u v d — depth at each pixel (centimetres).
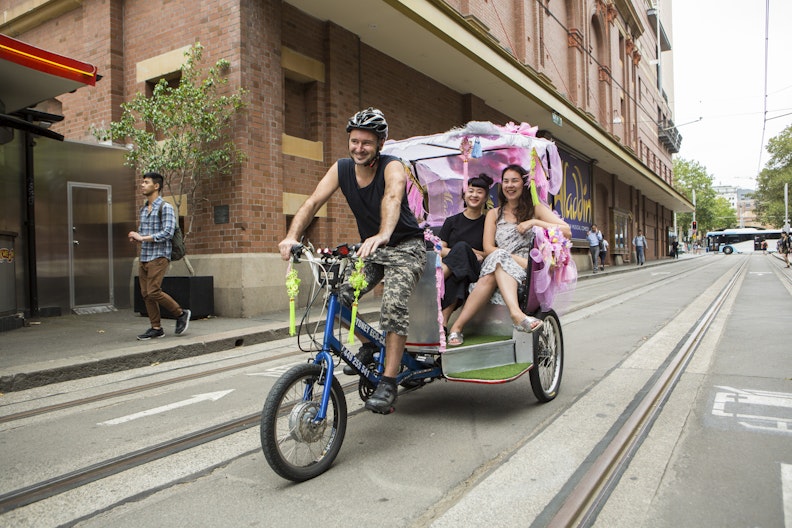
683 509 261
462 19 1202
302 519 258
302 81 1080
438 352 387
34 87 773
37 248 923
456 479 299
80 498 286
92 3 1130
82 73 744
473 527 245
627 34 3219
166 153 938
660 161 4456
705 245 8331
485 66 1341
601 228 2902
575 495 270
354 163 352
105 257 1009
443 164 577
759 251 6562
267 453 280
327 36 1088
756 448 334
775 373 512
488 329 452
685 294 1292
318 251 321
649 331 762
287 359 643
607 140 2353
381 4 1017
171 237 675
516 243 454
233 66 926
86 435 384
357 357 352
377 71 1225
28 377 518
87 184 989
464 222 491
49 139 943
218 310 926
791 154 5684
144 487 298
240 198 918
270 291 947
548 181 486
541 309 438
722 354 601
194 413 430
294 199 1023
